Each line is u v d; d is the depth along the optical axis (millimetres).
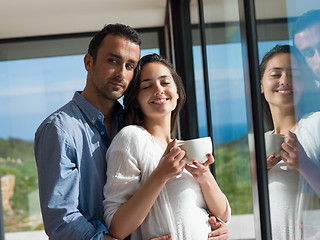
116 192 1096
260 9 866
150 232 1100
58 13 3430
